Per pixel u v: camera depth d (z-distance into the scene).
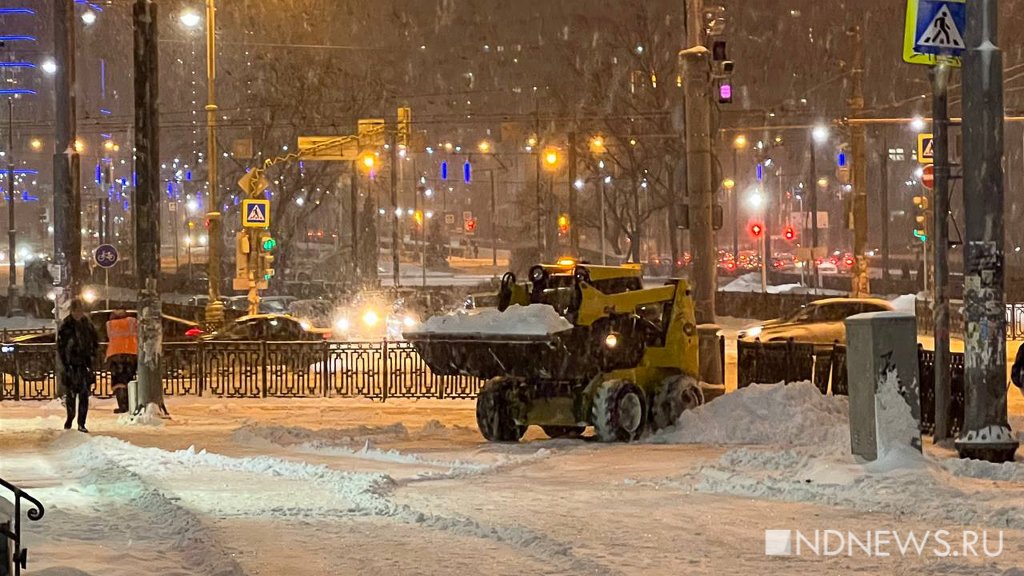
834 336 59.12
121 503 21.11
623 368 31.83
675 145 121.19
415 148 123.88
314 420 39.88
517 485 23.27
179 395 48.53
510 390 32.44
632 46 126.50
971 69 24.22
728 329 90.94
